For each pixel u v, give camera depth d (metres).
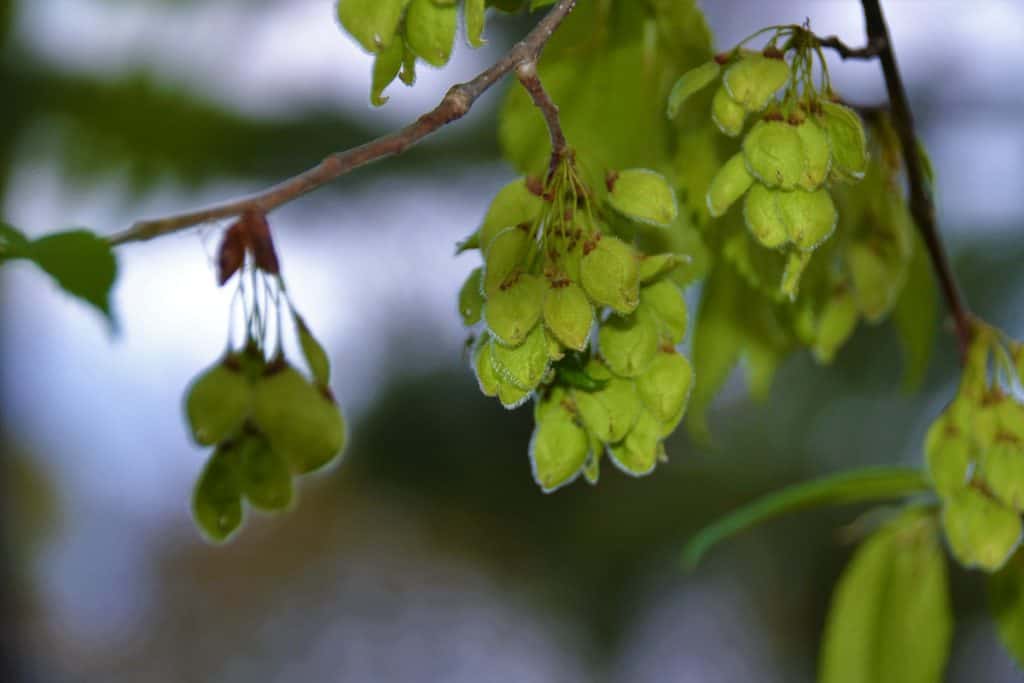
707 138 3.37
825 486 3.98
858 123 2.67
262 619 10.82
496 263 2.38
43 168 7.09
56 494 10.03
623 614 7.39
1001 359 3.32
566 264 2.44
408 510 8.63
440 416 7.46
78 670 10.42
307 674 10.23
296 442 2.53
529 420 7.38
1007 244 6.33
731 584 7.57
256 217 2.27
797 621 7.54
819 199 2.67
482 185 7.19
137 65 6.86
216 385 2.51
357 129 7.02
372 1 2.17
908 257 3.57
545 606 7.79
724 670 7.45
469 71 6.64
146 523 10.97
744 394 7.27
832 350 3.64
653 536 7.15
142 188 7.05
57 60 6.87
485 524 7.97
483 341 2.49
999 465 3.16
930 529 4.27
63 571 10.54
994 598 4.11
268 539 10.91
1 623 8.89
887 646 4.35
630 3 3.41
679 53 3.45
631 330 2.56
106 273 2.39
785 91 2.73
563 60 3.44
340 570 10.33
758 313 4.04
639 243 3.60
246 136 7.00
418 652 9.68
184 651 10.94
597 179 2.76
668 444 7.25
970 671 7.12
